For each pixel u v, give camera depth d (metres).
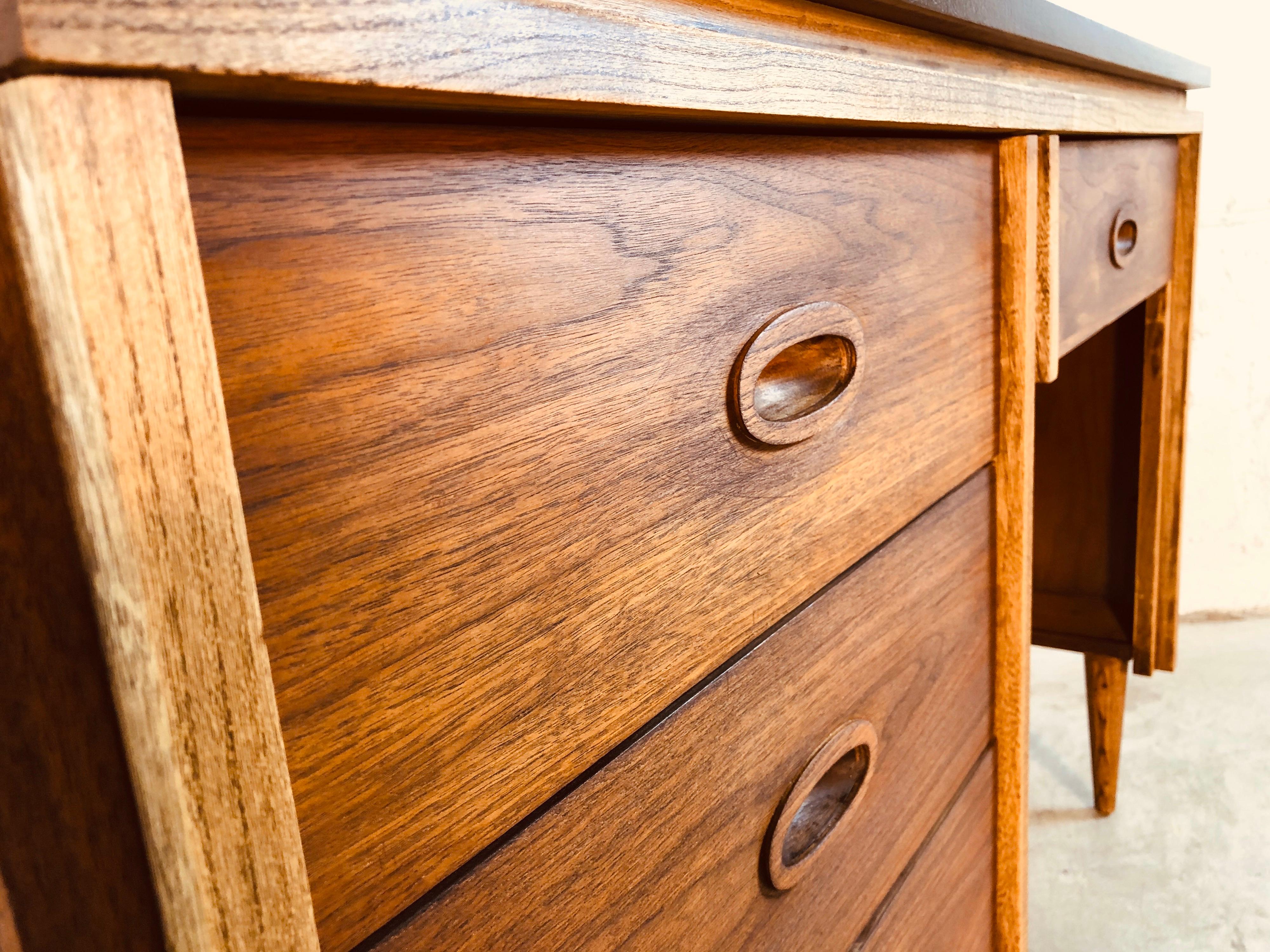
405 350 0.22
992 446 0.59
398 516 0.22
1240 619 1.67
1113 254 0.77
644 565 0.30
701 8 0.28
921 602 0.51
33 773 0.17
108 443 0.16
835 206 0.38
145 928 0.19
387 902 0.23
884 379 0.44
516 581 0.26
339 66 0.18
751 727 0.37
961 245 0.51
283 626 0.20
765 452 0.36
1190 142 0.96
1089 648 1.13
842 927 0.46
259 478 0.20
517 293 0.25
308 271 0.20
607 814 0.30
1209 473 1.59
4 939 0.17
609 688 0.30
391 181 0.22
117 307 0.16
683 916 0.34
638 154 0.28
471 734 0.25
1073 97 0.59
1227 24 1.40
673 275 0.30
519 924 0.27
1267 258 1.46
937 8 0.37
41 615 0.17
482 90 0.21
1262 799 1.22
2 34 0.14
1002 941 0.70
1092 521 1.19
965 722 0.60
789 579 0.38
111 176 0.15
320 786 0.22
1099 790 1.22
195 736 0.17
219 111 0.19
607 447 0.28
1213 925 1.03
